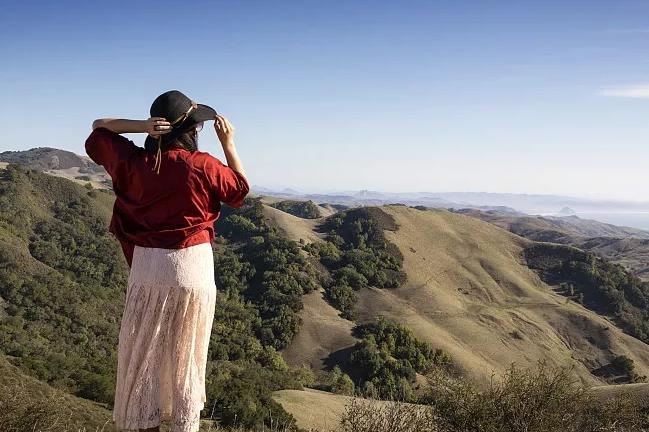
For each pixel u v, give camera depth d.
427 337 73.62
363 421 4.42
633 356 81.19
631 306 94.25
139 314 2.14
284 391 33.94
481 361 70.81
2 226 78.44
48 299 61.28
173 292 2.12
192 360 2.18
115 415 2.16
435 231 109.12
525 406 4.61
